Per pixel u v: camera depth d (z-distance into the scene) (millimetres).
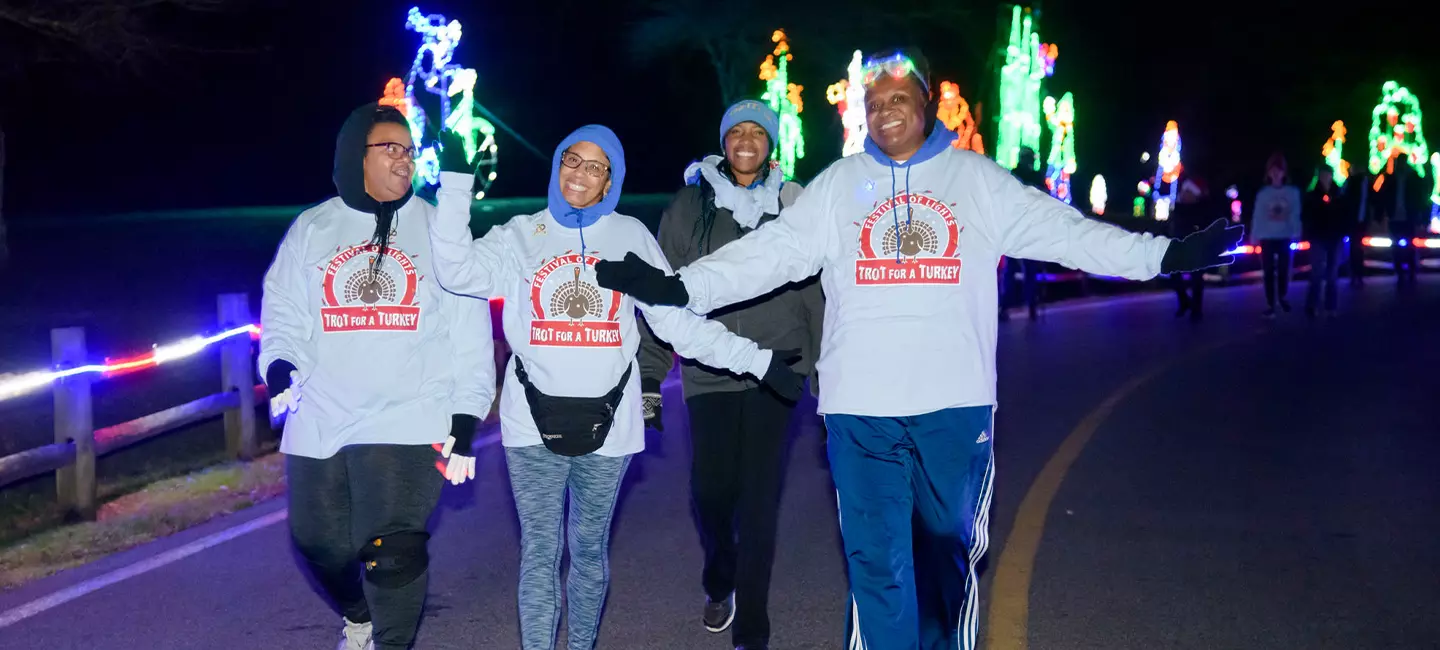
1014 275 18734
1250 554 6867
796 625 5797
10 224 28078
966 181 4332
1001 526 7430
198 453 9578
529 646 4535
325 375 4613
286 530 7332
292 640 5508
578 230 4602
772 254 4438
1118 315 19422
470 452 4594
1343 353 14867
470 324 4680
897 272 4309
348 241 4625
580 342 4543
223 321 9281
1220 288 24750
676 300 4320
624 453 4652
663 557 6871
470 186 4355
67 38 18062
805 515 7777
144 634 5574
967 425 4297
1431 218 35500
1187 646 5500
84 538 7145
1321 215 18625
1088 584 6340
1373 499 8078
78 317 15219
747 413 5211
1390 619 5855
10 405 10484
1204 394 12031
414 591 4605
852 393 4328
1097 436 10055
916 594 4504
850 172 4418
